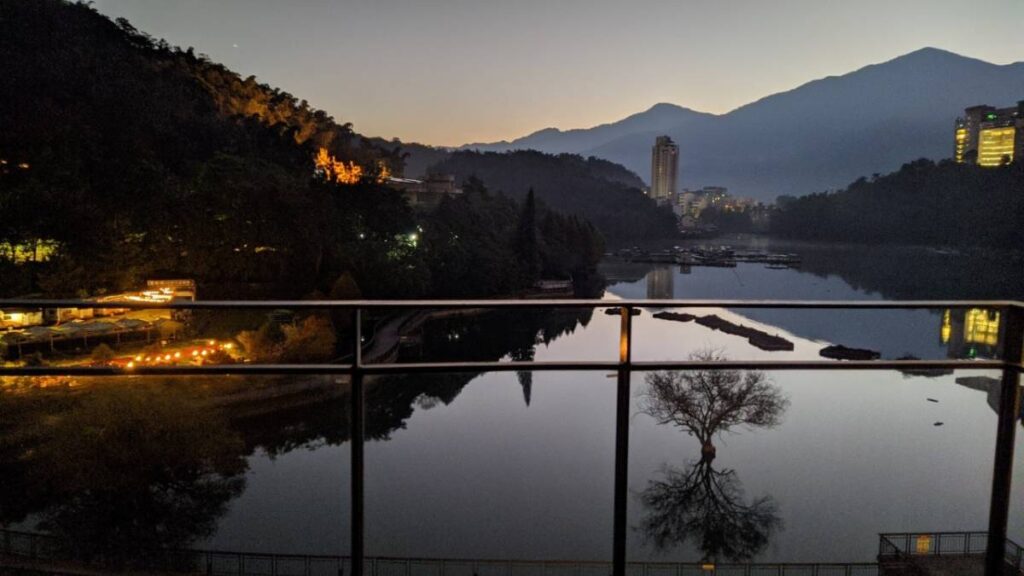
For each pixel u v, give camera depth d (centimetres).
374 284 5391
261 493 2539
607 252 16188
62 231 3662
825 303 255
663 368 266
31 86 6034
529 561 2106
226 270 4534
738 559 2109
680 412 2881
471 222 8650
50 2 8394
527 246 8700
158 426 2359
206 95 9588
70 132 4922
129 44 9700
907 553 1981
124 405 2373
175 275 4350
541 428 3269
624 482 274
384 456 2934
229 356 3206
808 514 2336
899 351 4603
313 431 3203
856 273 10694
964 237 13038
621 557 281
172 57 10625
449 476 2712
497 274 7444
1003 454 267
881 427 3092
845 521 2294
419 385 4031
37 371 246
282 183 5178
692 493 2445
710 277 11138
